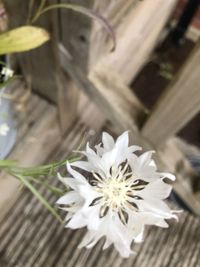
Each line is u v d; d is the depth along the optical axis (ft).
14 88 0.63
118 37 0.57
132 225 0.30
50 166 0.33
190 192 0.69
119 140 0.30
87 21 0.47
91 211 0.29
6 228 0.69
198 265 0.73
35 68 0.59
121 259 0.70
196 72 0.46
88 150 0.30
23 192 0.71
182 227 0.75
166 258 0.72
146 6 0.57
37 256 0.69
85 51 0.54
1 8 0.48
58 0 0.45
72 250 0.70
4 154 0.56
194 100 0.51
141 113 0.62
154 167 0.30
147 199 0.30
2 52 0.36
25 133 0.63
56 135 0.74
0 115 0.48
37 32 0.37
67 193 0.30
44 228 0.70
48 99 0.67
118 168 0.31
